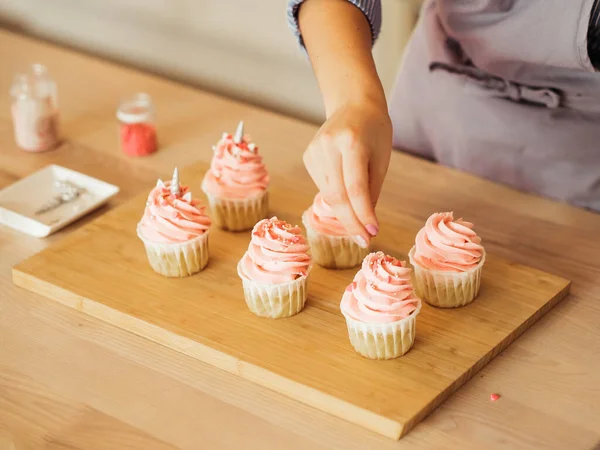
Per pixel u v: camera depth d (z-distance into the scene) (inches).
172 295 50.3
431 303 50.0
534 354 47.8
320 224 52.2
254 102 86.6
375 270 47.4
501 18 54.6
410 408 44.2
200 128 64.7
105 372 46.6
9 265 52.7
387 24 78.2
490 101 58.2
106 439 43.7
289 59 82.7
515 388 46.0
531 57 54.6
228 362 46.8
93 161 61.2
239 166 54.8
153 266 51.7
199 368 47.1
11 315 49.6
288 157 61.5
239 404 45.3
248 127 64.6
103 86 69.2
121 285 50.8
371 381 45.6
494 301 50.1
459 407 45.1
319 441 43.8
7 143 62.8
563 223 55.9
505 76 56.9
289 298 48.8
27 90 61.4
